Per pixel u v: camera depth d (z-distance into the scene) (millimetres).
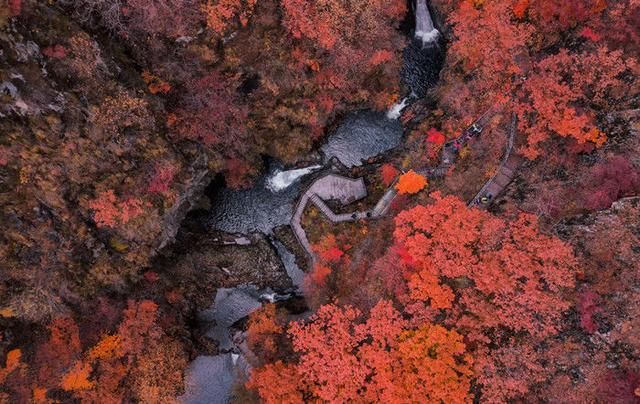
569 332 20984
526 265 21688
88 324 27516
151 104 27125
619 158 22594
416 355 21641
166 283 31219
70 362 26203
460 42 29469
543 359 21000
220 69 28891
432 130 30766
